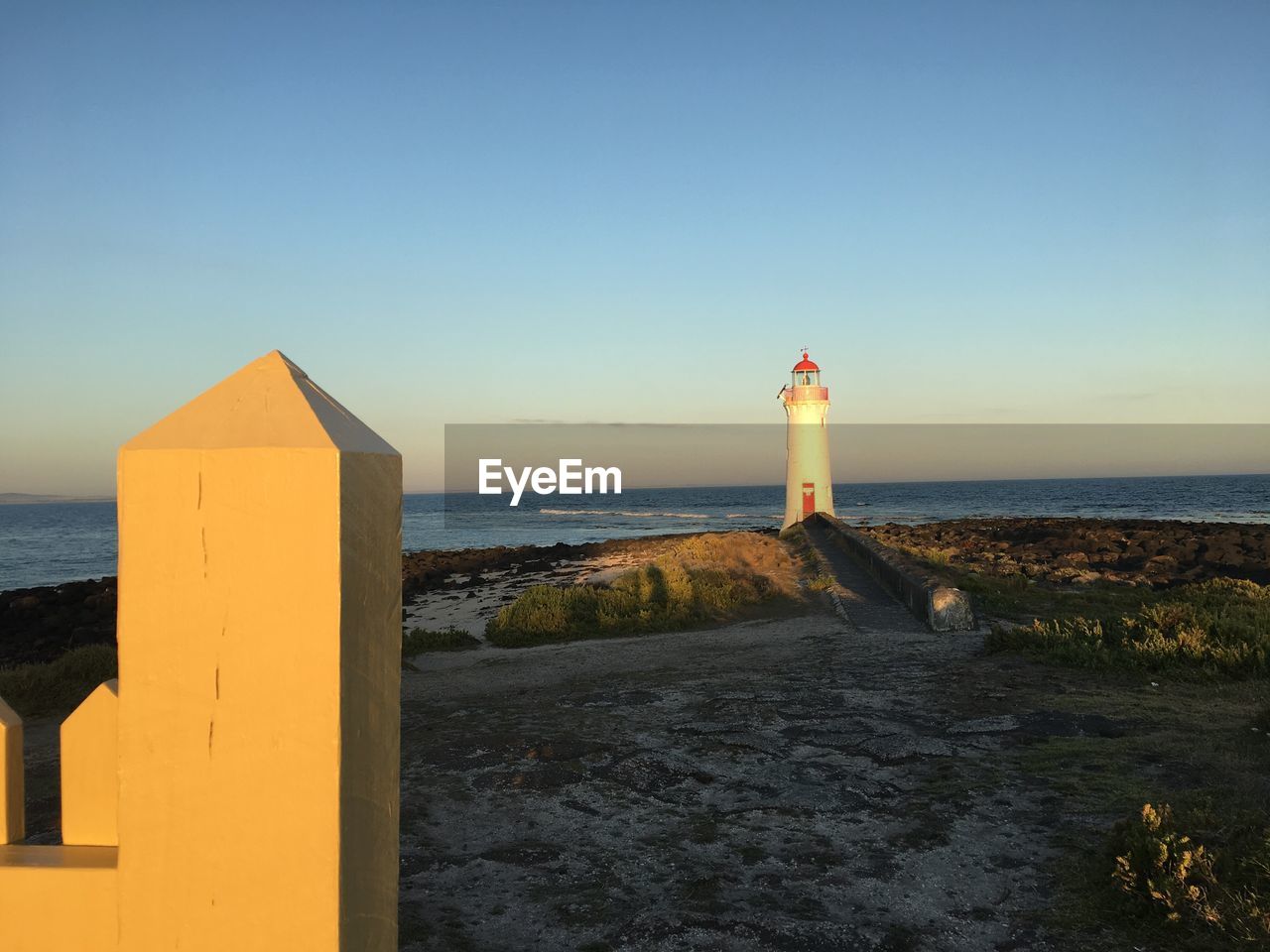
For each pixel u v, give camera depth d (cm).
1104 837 422
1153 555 3031
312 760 118
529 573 3139
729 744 622
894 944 335
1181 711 652
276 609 118
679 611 1523
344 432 126
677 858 428
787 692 786
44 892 126
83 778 139
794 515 3853
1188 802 454
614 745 627
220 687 119
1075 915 349
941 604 1151
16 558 6231
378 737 130
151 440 119
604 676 967
